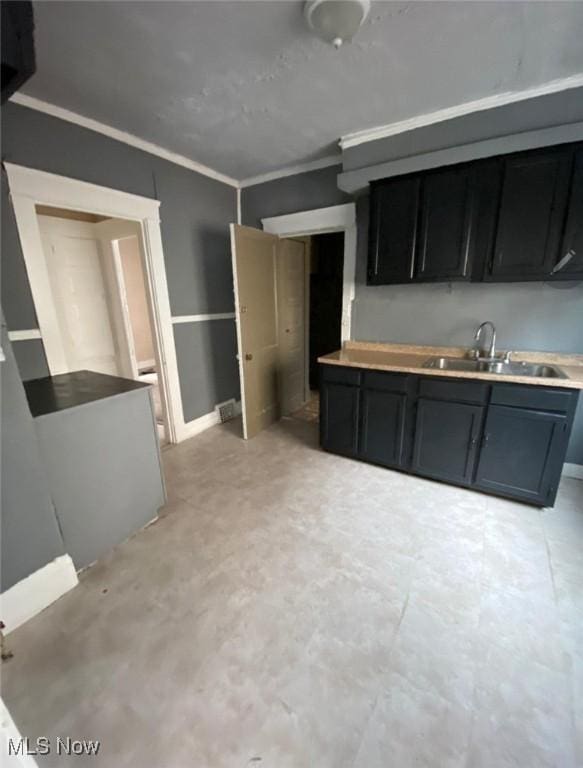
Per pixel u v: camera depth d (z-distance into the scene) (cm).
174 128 241
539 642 136
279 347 365
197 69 176
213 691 121
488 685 122
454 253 229
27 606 149
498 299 249
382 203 247
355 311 308
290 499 232
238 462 284
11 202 197
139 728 112
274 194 336
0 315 135
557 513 212
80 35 150
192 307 327
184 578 170
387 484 247
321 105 212
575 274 202
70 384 202
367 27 149
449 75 183
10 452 140
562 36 154
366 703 117
